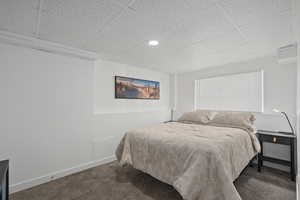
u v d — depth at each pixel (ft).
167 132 7.36
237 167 5.72
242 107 10.07
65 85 7.90
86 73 8.75
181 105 13.87
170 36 6.40
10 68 6.33
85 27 5.71
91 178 7.54
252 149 7.29
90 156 8.91
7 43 6.27
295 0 4.02
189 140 5.82
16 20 5.22
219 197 4.55
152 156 6.38
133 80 11.58
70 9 4.56
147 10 4.58
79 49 8.05
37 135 6.99
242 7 4.40
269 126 8.86
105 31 6.02
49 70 7.37
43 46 6.90
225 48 7.77
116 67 10.70
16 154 6.44
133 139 7.32
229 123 8.82
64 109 7.86
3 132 6.17
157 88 13.47
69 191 6.43
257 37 6.44
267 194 6.07
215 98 11.50
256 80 9.50
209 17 4.94
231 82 10.64
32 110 6.86
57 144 7.60
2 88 6.16
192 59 9.76
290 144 7.20
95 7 4.46
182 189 4.67
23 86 6.63
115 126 10.28
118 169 8.63
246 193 6.13
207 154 4.97
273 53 8.48
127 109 11.32
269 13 4.67
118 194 6.20
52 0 4.14
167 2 4.20
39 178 6.98
